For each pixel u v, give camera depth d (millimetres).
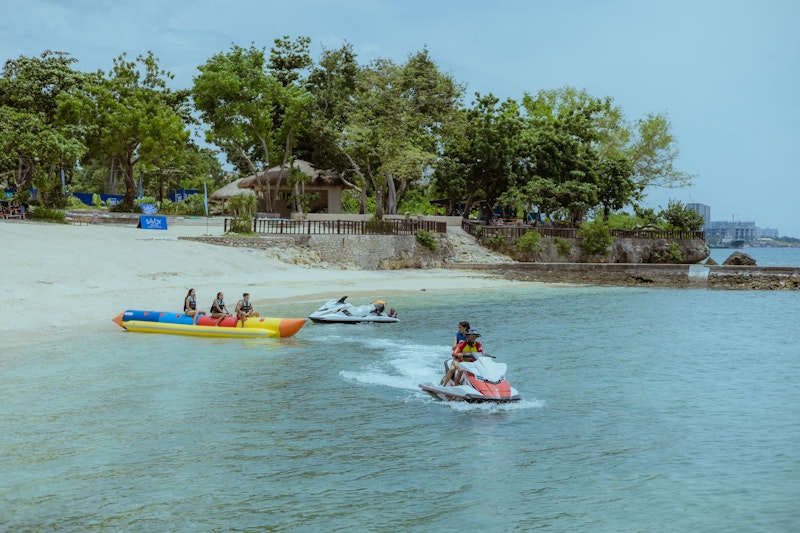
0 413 14242
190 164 110250
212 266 41219
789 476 11109
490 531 8961
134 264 37969
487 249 64000
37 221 49719
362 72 72812
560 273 57656
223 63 66125
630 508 9758
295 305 32875
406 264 54906
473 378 15688
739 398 16547
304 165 73000
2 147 50000
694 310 37531
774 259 155625
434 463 11617
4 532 8859
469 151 73562
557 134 76500
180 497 10047
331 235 50281
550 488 10508
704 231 77000
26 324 24781
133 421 13844
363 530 8969
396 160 63562
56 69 63719
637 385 17938
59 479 10711
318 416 14461
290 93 68062
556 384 17969
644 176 86562
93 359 19859
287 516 9398
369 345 23328
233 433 13180
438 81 72562
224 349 22078
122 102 64125
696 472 11281
